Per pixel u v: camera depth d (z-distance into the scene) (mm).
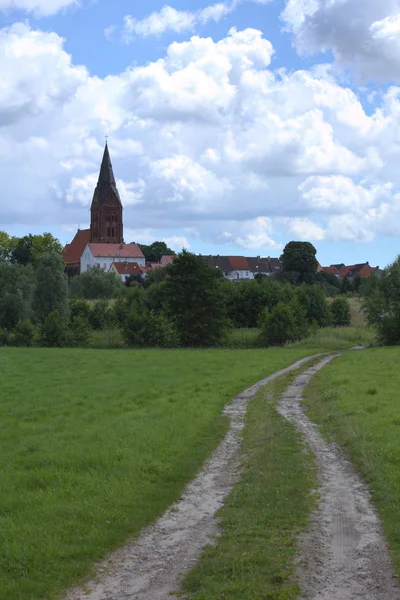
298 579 8852
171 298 79875
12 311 95938
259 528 10930
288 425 20859
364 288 75688
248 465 15688
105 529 10844
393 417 19906
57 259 106688
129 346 73500
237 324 99188
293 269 183000
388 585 8609
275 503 12289
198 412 23516
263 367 42375
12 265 105188
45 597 8578
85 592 8742
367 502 12352
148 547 10352
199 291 79188
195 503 12734
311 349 65375
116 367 42938
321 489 13344
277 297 100562
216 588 8570
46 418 22953
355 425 19484
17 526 10852
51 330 72875
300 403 26734
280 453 16688
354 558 9539
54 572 9227
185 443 18109
